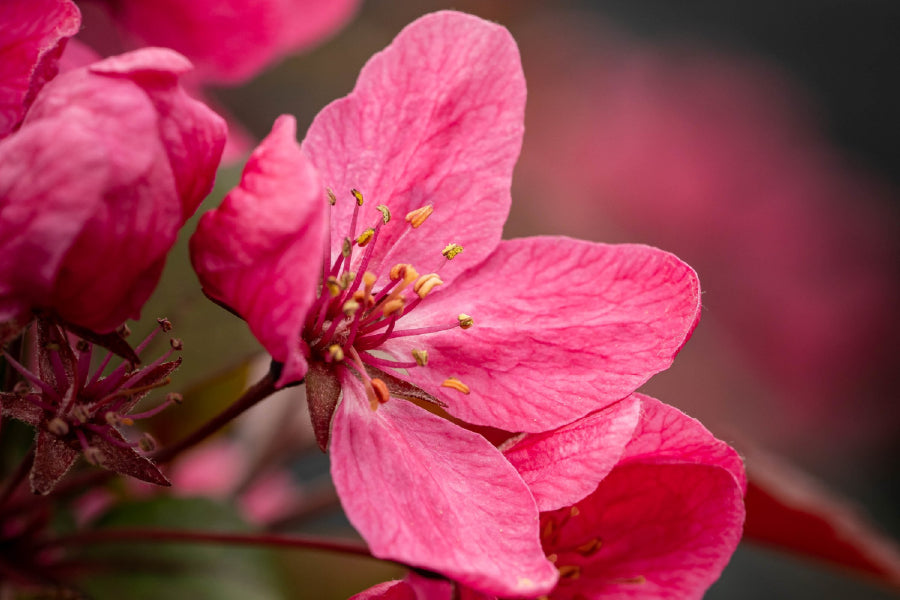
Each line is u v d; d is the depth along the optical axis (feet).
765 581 0.99
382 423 0.56
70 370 0.54
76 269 0.52
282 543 0.58
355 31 0.84
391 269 0.58
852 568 0.67
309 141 0.57
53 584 0.59
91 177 0.51
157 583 0.61
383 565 0.65
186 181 0.53
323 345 0.57
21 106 0.56
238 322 0.61
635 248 0.58
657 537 0.57
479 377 0.57
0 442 0.60
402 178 0.58
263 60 0.69
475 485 0.55
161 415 0.64
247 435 0.71
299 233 0.52
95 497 0.65
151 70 0.52
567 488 0.55
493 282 0.58
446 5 0.87
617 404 0.55
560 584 0.57
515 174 0.99
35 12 0.56
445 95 0.57
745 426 0.99
